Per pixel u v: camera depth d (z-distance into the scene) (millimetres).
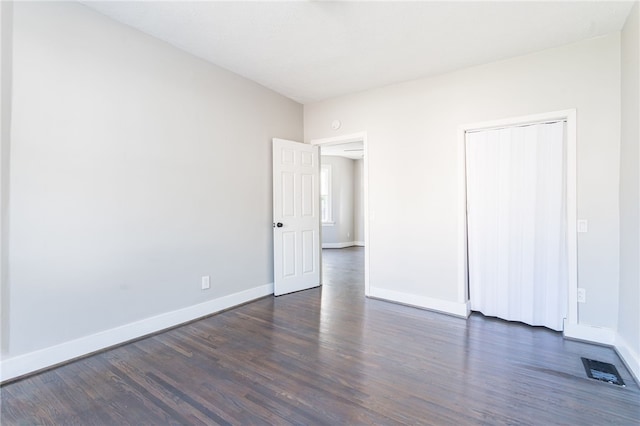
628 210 2322
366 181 3955
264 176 3934
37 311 2164
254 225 3809
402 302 3686
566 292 2805
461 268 3287
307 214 4363
